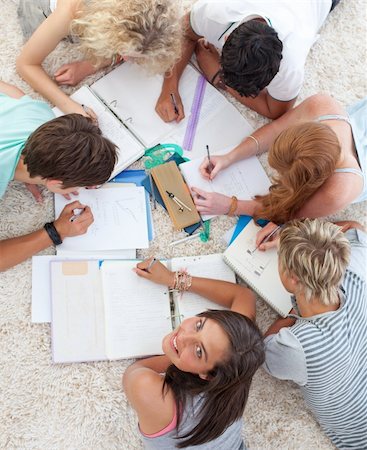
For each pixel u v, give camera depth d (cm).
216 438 132
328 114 153
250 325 124
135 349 154
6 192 161
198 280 157
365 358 144
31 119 146
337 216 175
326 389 142
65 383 155
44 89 160
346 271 144
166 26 135
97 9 134
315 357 135
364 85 186
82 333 155
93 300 156
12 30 170
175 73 169
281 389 165
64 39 169
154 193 165
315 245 130
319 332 136
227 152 171
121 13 131
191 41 170
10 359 154
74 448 153
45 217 162
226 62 134
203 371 122
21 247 152
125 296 156
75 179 134
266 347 145
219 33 157
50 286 155
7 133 141
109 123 164
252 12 145
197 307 160
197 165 167
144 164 167
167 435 130
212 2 151
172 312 161
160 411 128
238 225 168
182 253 166
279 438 162
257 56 130
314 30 163
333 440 163
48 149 129
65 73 166
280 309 159
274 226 161
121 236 160
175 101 168
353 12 188
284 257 135
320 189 144
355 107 169
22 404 153
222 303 158
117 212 161
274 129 168
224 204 162
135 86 170
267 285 161
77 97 165
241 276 161
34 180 149
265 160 175
